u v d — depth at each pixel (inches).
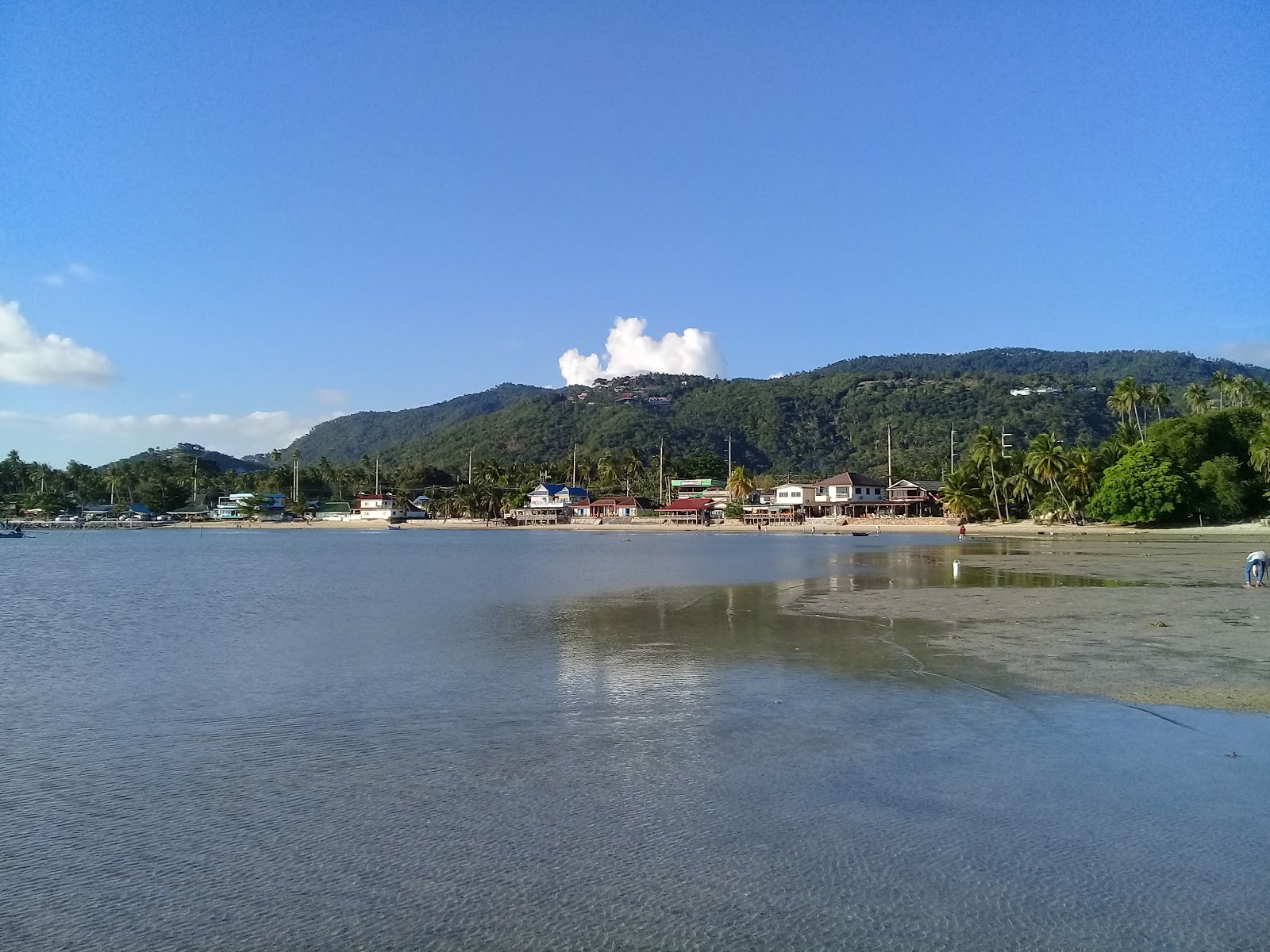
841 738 593.9
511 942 331.9
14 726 662.5
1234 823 438.0
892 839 421.7
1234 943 325.7
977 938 331.3
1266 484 3885.3
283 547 4180.6
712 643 999.0
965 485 5275.6
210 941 338.3
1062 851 406.0
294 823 454.3
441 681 808.9
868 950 323.9
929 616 1208.8
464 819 455.2
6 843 433.7
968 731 604.7
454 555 3284.9
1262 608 1249.4
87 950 332.2
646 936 334.6
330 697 746.8
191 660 946.7
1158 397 5241.1
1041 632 1036.5
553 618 1264.8
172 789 510.9
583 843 421.4
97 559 3174.2
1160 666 821.2
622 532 6003.9
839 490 6314.0
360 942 335.0
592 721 649.0
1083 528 4338.1
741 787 497.7
